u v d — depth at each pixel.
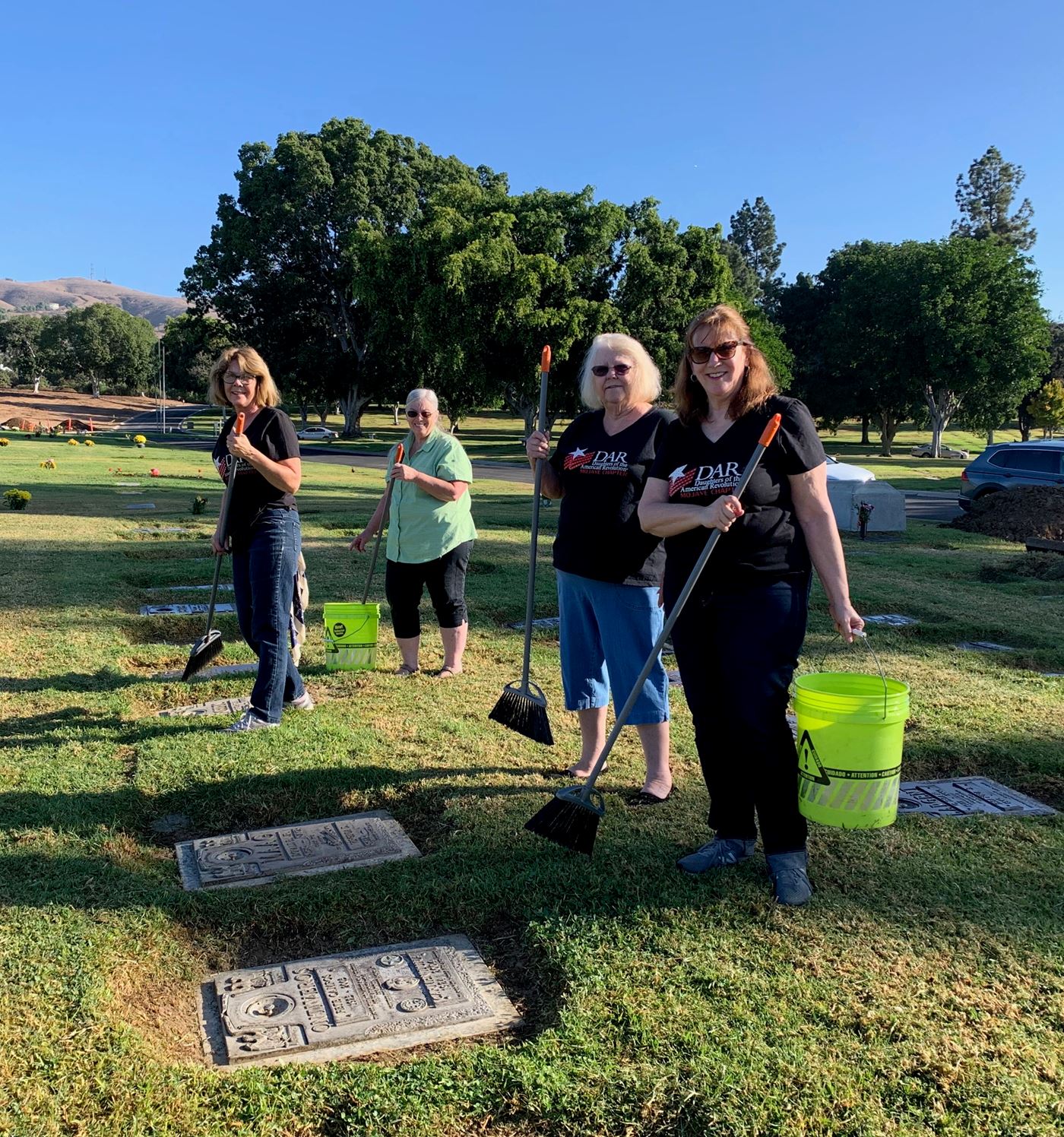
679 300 38.47
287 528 4.33
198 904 2.71
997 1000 2.26
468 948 2.55
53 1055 2.02
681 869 2.92
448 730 4.36
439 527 5.20
